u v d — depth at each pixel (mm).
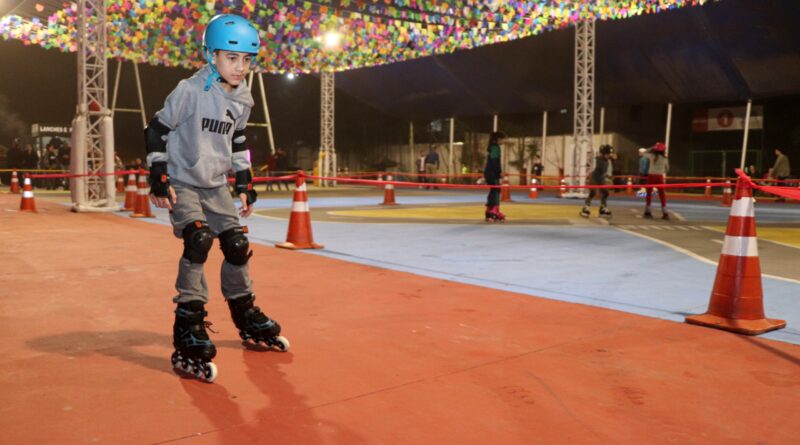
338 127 41312
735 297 4301
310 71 28844
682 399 3008
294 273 6320
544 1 16984
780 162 22188
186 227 3223
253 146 39062
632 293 5516
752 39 21547
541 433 2609
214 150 3311
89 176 14320
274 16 19812
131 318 4449
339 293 5387
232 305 3682
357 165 40406
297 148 41750
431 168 33219
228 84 3297
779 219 14375
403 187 35188
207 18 18281
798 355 3713
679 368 3463
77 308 4746
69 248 8055
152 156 3184
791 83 22422
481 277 6277
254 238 9406
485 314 4676
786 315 4703
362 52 24016
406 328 4258
